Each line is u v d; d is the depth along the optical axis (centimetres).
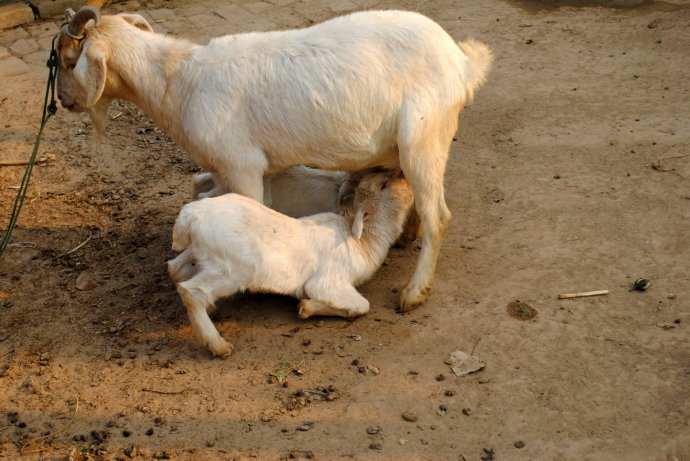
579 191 616
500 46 902
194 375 445
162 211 620
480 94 797
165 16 991
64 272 546
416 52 462
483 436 392
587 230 564
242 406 419
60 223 605
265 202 528
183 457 386
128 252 568
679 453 378
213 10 1007
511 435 392
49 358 462
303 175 552
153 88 488
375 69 459
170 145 731
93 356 463
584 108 754
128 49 482
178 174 678
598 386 421
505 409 409
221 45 486
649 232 557
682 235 550
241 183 487
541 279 514
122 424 410
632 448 379
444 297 504
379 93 461
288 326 485
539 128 723
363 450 385
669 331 460
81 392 435
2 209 622
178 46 489
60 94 519
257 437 397
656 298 489
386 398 420
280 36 482
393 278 532
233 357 458
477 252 548
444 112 470
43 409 423
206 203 452
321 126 467
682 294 492
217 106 470
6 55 896
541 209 595
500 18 977
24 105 790
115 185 661
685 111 731
